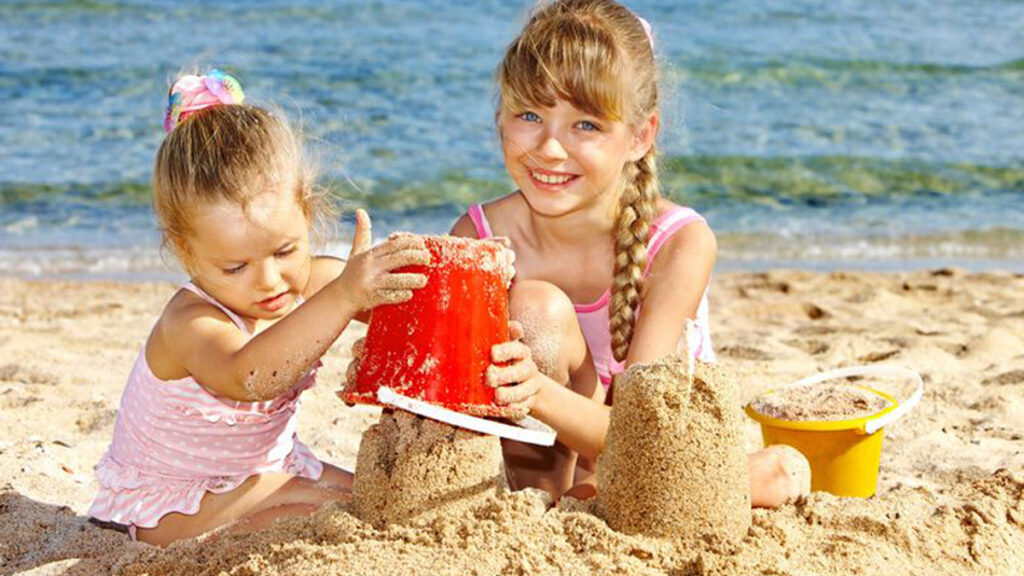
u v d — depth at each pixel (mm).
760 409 3902
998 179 10922
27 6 17188
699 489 2881
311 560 2785
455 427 2918
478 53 14992
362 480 2982
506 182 10273
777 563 2850
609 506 2961
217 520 3439
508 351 2920
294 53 14906
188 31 16141
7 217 9406
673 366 2906
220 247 3232
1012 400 5203
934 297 7652
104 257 8695
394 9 17719
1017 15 18500
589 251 3893
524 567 2717
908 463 4410
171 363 3420
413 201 9773
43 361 5918
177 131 3338
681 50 15656
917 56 15688
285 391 3186
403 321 2885
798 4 18953
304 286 3512
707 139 11906
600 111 3498
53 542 3500
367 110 12359
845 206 10219
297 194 3336
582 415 3240
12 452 4414
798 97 13680
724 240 9344
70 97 12812
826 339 6434
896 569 2967
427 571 2695
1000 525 3227
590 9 3656
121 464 3594
